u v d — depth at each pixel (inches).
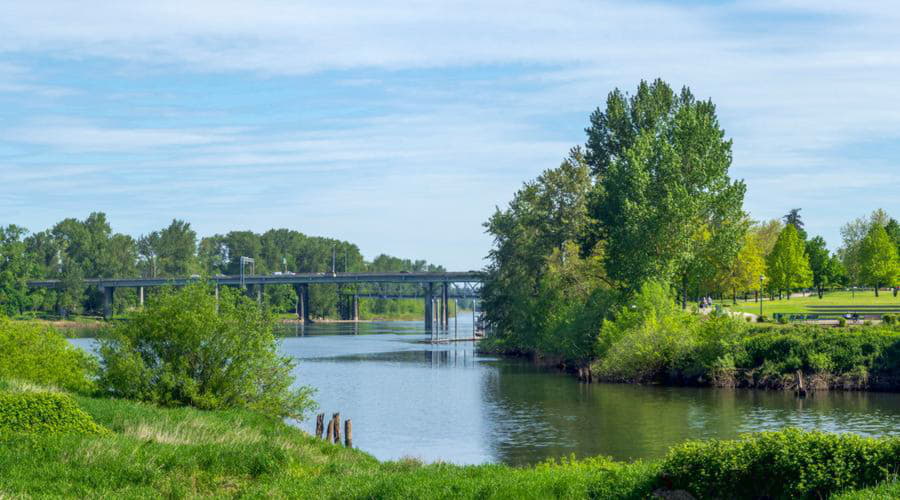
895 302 4658.0
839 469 748.6
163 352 1572.3
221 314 1620.3
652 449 1697.8
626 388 2773.1
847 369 2605.8
